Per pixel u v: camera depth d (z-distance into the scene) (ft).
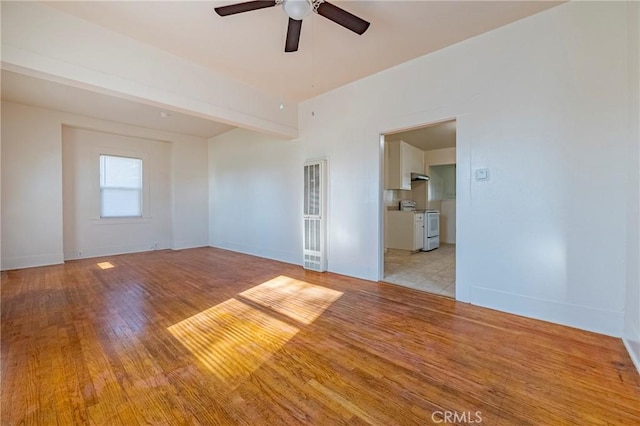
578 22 7.29
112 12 7.91
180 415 4.45
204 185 22.35
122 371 5.60
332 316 8.30
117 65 8.91
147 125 18.48
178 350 6.42
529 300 8.13
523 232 8.18
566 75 7.47
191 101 10.69
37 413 4.47
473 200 9.06
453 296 9.99
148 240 20.12
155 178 20.40
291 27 7.10
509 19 8.11
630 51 6.51
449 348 6.43
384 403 4.70
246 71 11.37
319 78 12.01
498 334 7.09
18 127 14.34
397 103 10.88
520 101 8.16
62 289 10.96
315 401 4.76
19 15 7.30
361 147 12.13
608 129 6.95
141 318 8.20
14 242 14.34
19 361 5.93
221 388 5.10
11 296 10.12
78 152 17.04
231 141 19.97
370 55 10.11
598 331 7.13
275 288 11.02
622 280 6.81
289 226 15.79
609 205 6.97
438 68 9.76
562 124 7.55
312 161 13.83
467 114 9.13
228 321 7.98
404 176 20.10
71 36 8.07
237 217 19.62
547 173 7.77
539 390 4.98
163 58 9.91
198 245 21.98
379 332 7.26
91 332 7.29
